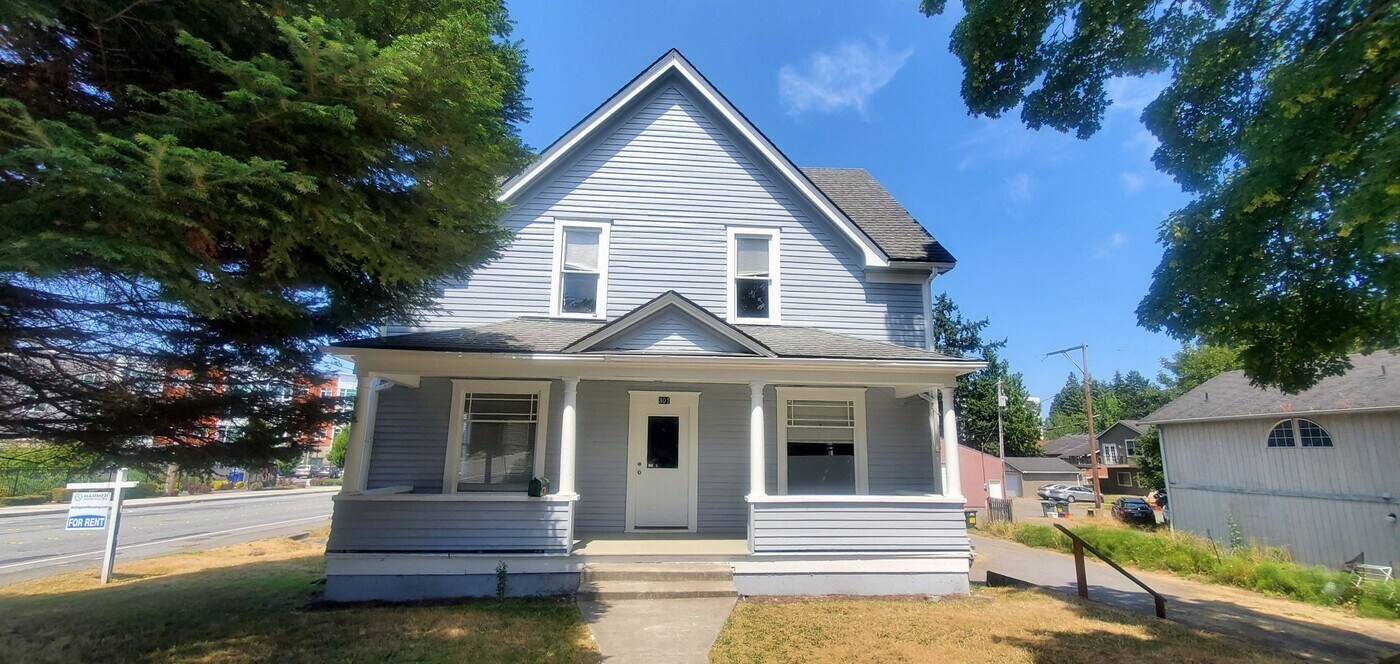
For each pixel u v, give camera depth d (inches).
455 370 350.9
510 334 379.2
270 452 269.9
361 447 341.4
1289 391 272.8
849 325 446.9
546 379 409.7
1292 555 692.7
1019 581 407.2
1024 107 329.1
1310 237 232.7
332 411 297.6
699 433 423.2
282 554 568.4
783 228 457.1
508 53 389.1
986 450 1497.3
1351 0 211.9
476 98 207.5
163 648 254.2
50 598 371.6
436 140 207.5
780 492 414.0
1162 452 888.3
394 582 326.6
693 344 364.5
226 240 200.1
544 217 440.5
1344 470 652.1
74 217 148.9
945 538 354.6
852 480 421.7
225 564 508.4
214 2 176.7
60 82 177.2
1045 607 328.2
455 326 418.0
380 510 331.3
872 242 446.3
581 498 407.8
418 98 197.3
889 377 371.6
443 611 304.0
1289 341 260.4
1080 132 320.8
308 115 172.7
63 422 225.0
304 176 165.9
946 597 346.0
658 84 468.8
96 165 137.0
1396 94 183.0
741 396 429.7
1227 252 252.2
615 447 416.2
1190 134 276.2
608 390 421.4
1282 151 205.8
